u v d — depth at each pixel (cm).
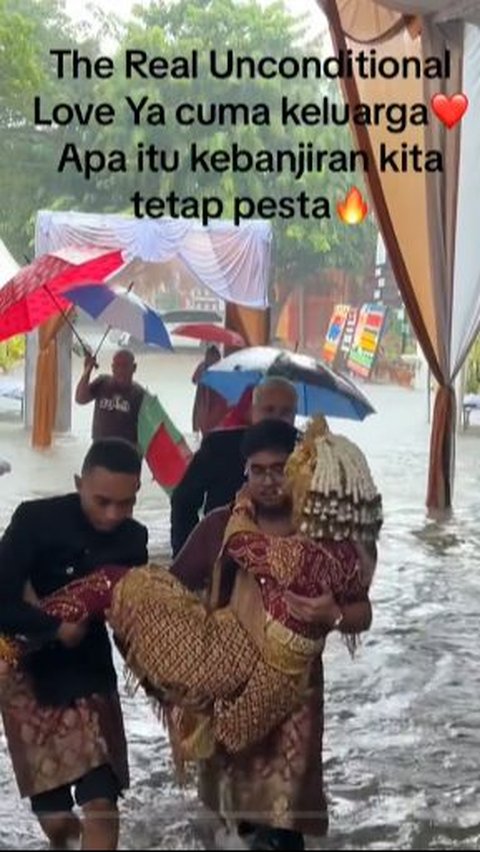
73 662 427
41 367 1823
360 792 567
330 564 383
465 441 2138
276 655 381
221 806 400
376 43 1292
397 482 1582
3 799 539
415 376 3042
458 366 1360
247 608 390
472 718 677
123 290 1258
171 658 381
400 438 2105
